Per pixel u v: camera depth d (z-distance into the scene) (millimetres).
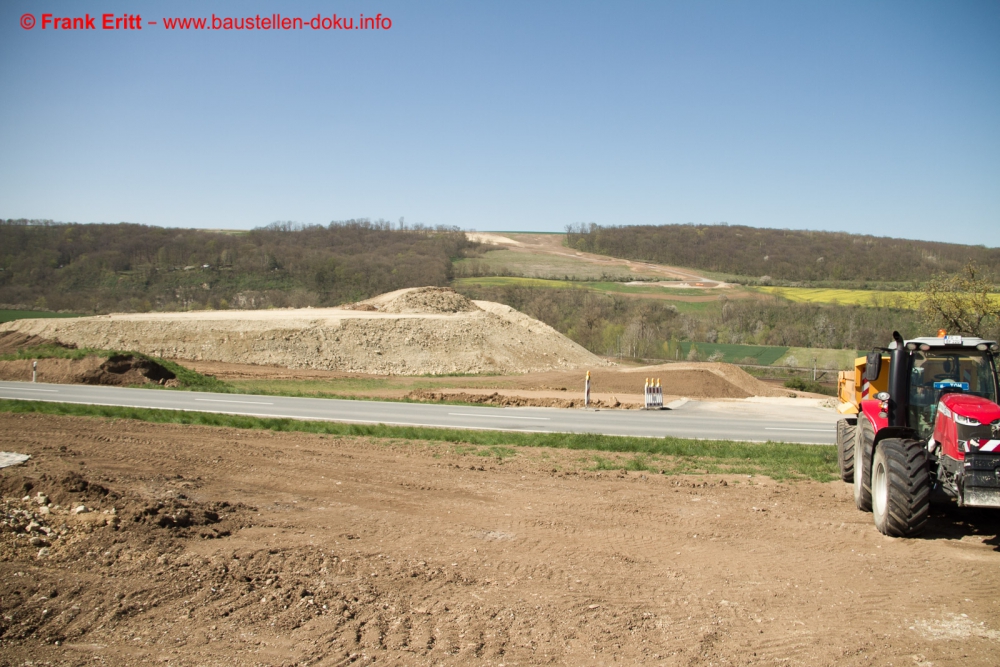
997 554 7555
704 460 13047
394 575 6504
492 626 5504
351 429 15523
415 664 4891
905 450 8102
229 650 5031
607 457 13156
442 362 39594
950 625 5754
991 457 7480
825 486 10984
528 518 8609
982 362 9047
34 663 4801
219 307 80750
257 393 25719
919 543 7895
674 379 33094
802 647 5312
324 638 5227
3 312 73875
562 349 46469
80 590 5910
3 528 7047
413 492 9789
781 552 7543
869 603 6184
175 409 19031
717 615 5871
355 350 39688
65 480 8234
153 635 5230
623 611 5871
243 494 9273
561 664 4961
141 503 7801
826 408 24828
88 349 28359
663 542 7812
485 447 14016
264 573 6402
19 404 17875
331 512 8602
